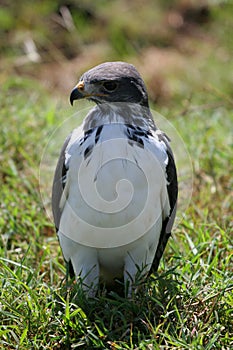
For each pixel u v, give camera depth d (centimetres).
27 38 2020
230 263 986
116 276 955
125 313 862
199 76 1803
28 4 2112
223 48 1997
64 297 897
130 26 2058
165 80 1800
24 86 1744
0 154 1318
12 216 1130
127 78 884
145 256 905
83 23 2088
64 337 837
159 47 2019
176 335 827
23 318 851
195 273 923
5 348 830
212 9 2130
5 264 965
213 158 1303
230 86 1764
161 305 846
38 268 980
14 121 1431
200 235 1039
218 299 873
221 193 1231
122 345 819
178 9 2138
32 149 1341
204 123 1470
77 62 1920
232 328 865
